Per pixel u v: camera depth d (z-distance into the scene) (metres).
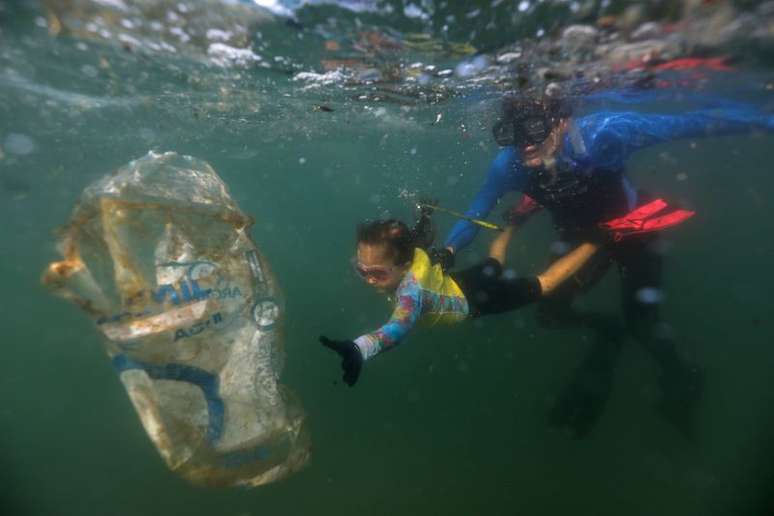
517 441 8.80
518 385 10.90
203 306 3.37
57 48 6.90
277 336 3.78
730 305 17.36
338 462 8.38
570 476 7.71
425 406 10.21
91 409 11.91
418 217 5.05
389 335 3.57
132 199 3.22
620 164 6.53
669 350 7.95
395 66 7.49
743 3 4.80
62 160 18.09
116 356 3.08
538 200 7.15
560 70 7.26
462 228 6.89
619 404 9.71
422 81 8.55
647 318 7.70
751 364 11.41
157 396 3.17
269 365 3.67
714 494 7.01
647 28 5.43
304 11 5.27
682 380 7.97
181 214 3.42
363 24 5.49
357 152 24.48
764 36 5.77
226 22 5.73
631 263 7.16
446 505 7.16
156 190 3.37
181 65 7.82
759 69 7.63
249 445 3.54
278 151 22.17
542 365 11.74
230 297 3.52
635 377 10.51
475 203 7.16
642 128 6.52
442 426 9.42
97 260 3.06
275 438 3.68
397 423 9.59
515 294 5.21
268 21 5.62
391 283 4.38
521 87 8.43
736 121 6.83
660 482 7.43
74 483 8.49
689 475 7.52
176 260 3.32
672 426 8.77
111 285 3.06
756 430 8.44
